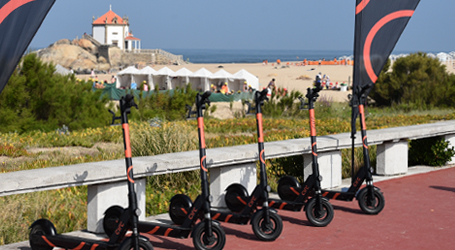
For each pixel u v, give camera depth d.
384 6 7.04
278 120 19.42
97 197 5.43
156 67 101.62
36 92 15.19
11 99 14.57
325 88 45.47
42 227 4.87
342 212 6.59
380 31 7.07
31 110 15.19
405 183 8.44
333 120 19.61
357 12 6.97
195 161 6.18
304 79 59.19
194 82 40.56
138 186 5.77
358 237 5.52
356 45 7.04
